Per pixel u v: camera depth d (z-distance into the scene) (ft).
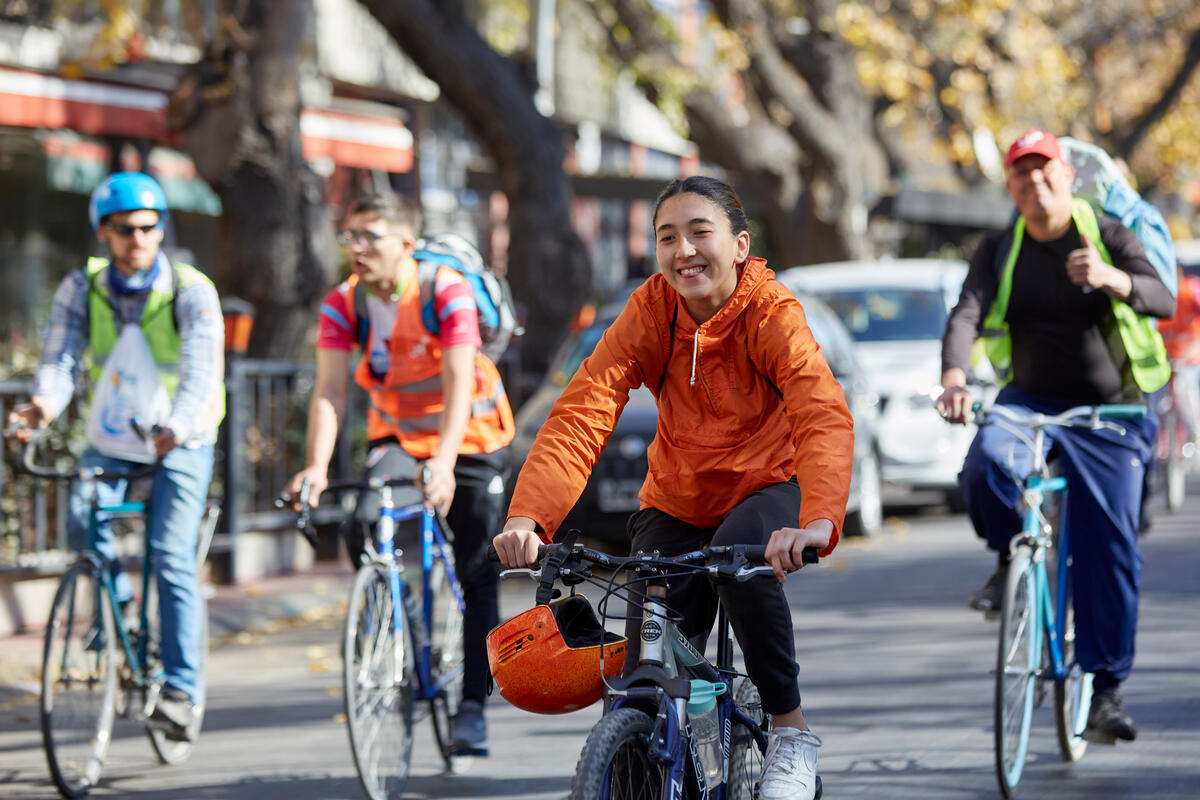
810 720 26.40
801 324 15.72
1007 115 105.29
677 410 16.39
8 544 34.40
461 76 58.85
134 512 24.02
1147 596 38.06
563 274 60.49
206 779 23.90
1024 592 21.93
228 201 48.06
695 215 15.51
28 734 27.20
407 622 22.70
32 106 57.77
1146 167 135.95
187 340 23.86
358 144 69.87
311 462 22.72
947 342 23.24
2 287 73.36
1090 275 21.85
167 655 23.99
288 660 33.78
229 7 48.08
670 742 14.34
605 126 124.36
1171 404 56.18
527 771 23.99
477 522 23.38
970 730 25.46
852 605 38.32
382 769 21.79
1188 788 21.98
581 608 15.29
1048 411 23.45
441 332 22.84
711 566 14.08
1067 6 114.42
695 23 105.81
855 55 90.84
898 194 90.43
